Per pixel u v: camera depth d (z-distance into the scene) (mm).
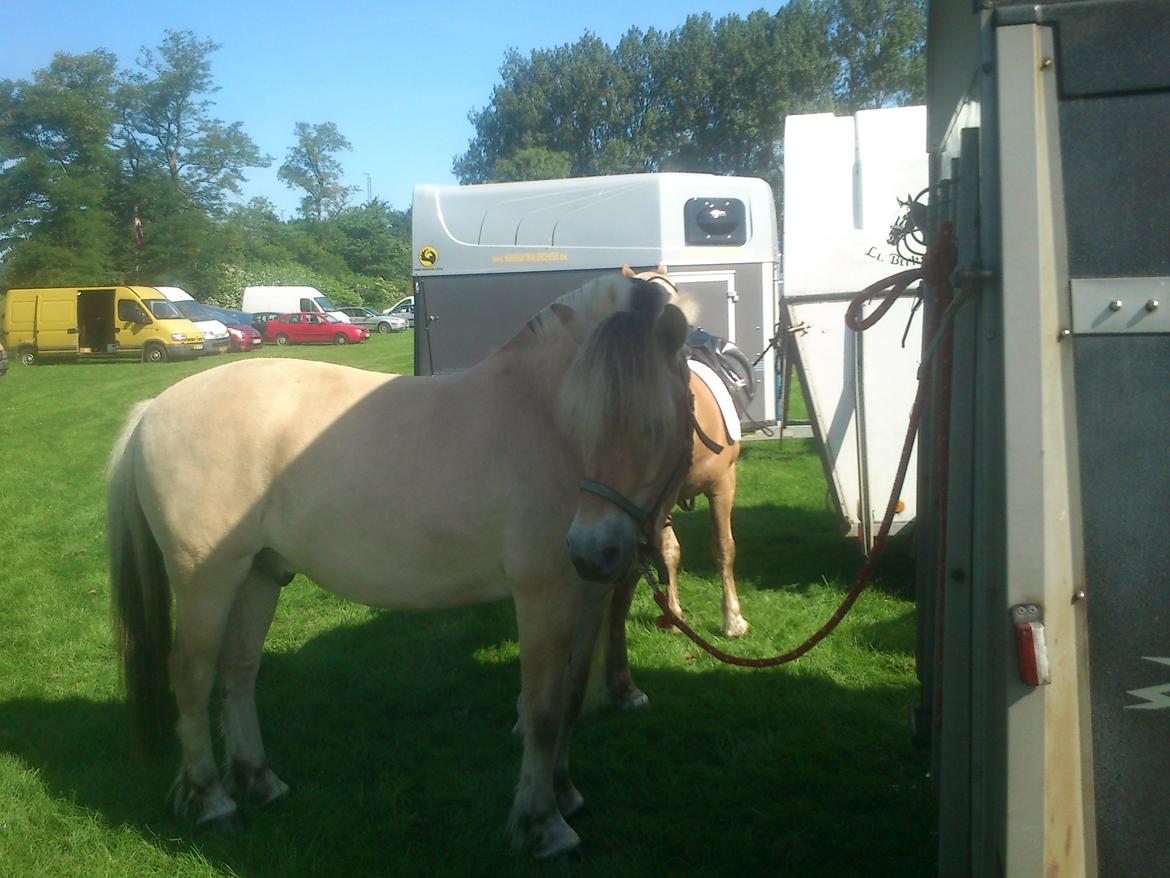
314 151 93375
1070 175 1871
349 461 3365
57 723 4672
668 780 4047
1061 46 1868
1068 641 1891
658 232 8641
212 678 3684
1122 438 1864
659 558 3244
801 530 8555
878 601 6367
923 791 3904
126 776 4094
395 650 5672
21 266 52500
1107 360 1865
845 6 51625
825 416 6371
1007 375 1876
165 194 55656
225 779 3920
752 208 8883
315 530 3416
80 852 3549
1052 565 1878
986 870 2113
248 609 3816
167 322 32062
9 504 10203
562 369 3287
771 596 6516
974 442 2348
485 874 3398
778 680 5055
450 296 8789
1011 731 1907
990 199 1962
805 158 6598
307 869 3424
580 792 3971
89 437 15484
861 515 6180
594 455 2922
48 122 52938
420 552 3344
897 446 6258
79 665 5512
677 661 5406
